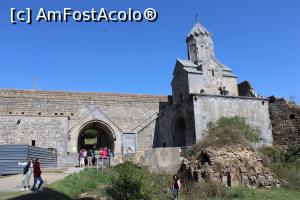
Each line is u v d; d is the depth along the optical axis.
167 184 21.02
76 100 40.00
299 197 19.06
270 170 23.23
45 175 23.06
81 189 19.27
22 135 34.16
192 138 31.81
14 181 20.30
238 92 41.06
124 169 17.73
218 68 39.75
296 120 32.66
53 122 35.25
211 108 32.56
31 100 38.44
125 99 41.91
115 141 38.97
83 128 38.69
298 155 30.56
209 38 41.75
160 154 25.11
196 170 21.89
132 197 16.42
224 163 22.08
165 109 38.75
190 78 38.00
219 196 19.12
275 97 35.09
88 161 30.94
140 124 41.34
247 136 29.44
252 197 18.86
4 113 37.16
